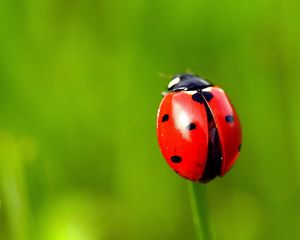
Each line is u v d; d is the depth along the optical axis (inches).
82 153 5.7
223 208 5.7
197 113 4.9
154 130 5.7
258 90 5.7
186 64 5.8
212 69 5.8
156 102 5.7
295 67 5.7
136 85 5.8
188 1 5.7
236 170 5.7
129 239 5.6
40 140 5.7
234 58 5.8
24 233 5.2
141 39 5.8
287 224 5.6
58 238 5.2
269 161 5.7
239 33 5.8
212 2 5.7
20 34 5.8
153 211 5.7
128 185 5.7
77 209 5.4
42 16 5.8
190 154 4.9
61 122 5.7
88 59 5.8
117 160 5.7
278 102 5.7
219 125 4.9
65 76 5.8
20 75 5.8
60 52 5.8
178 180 5.7
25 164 5.2
